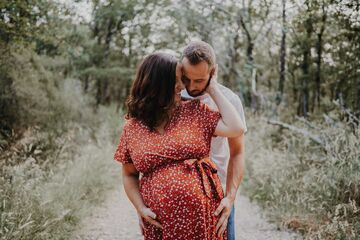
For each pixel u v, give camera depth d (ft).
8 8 21.18
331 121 20.74
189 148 6.58
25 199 13.66
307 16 25.98
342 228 12.80
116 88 63.36
